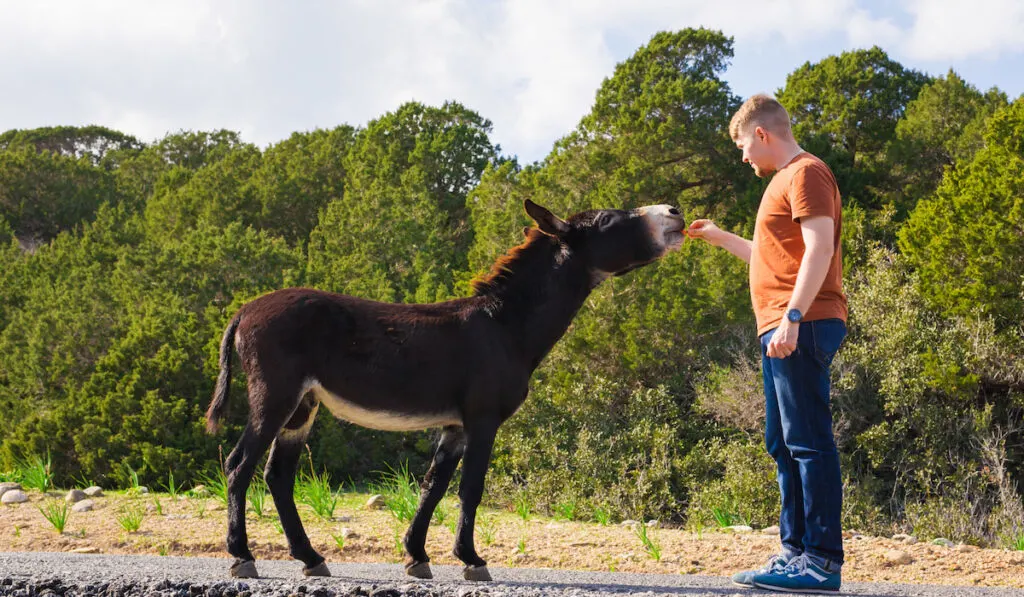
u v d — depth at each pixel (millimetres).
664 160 24016
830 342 3850
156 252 20406
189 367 15039
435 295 18969
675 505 14062
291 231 30625
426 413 4438
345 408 4414
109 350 15836
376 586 3615
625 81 26000
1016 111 18062
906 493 14703
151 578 3682
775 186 3961
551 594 3590
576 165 24578
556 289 4695
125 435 13898
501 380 4480
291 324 4289
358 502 9023
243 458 4219
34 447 13984
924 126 24531
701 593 3812
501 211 20938
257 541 6582
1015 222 16078
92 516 7523
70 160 38875
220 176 31328
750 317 16609
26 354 16500
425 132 32875
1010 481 15430
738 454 14188
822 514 3861
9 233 30344
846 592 3951
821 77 26875
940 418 15320
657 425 15320
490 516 8867
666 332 16359
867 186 24266
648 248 4746
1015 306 15906
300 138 38062
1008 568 6180
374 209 24141
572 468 14656
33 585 3398
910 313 16438
